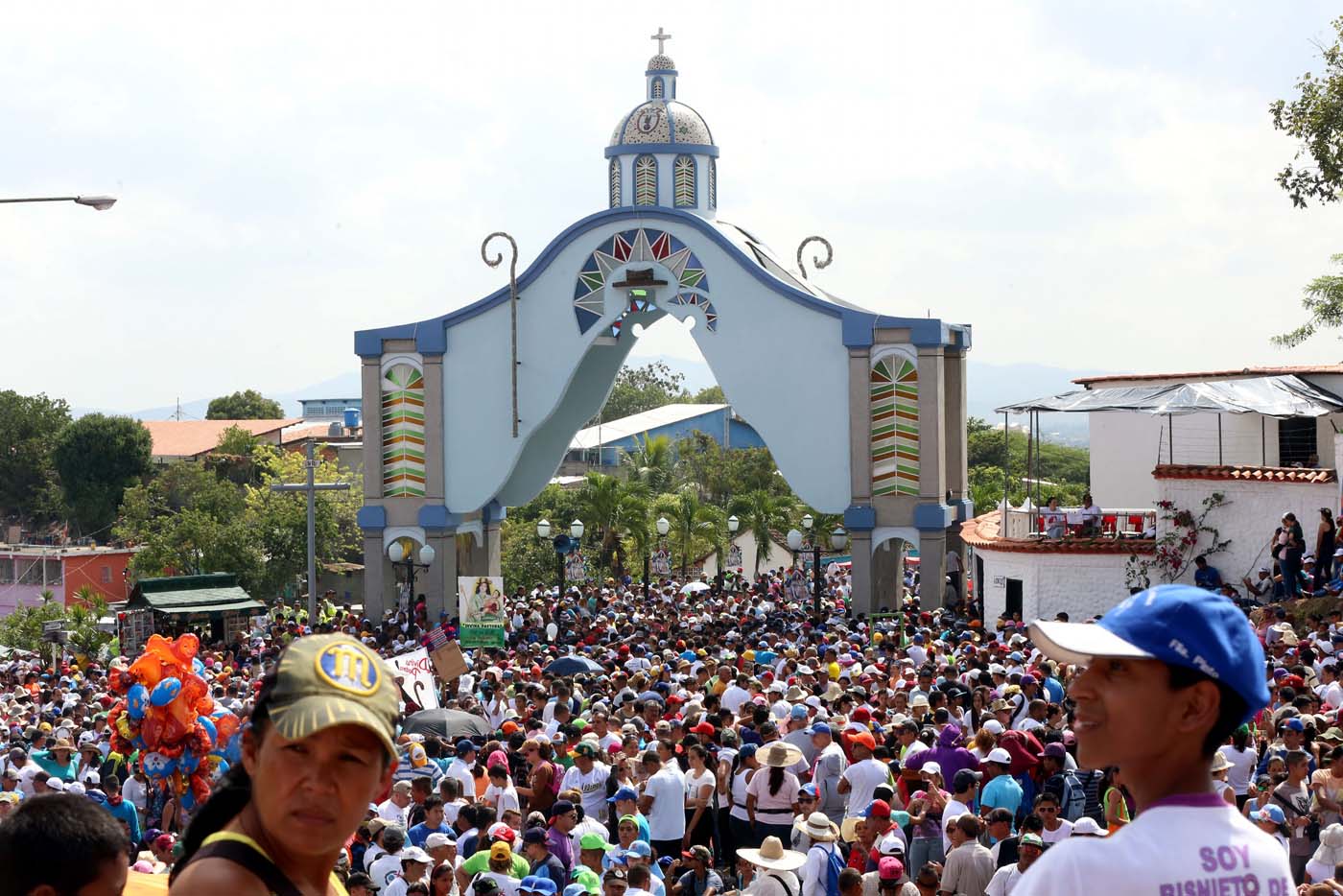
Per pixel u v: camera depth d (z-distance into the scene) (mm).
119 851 3447
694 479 85125
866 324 40125
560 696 20969
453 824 14711
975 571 41938
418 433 43531
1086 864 3391
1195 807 3490
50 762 18969
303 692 3184
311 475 39719
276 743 3236
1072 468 100250
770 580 48344
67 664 38531
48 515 100500
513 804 16062
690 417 97625
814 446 40750
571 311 42562
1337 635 23844
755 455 85250
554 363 42656
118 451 93562
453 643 24344
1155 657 3432
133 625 42531
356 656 3283
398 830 13000
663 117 43062
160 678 17234
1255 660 3484
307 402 126000
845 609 40000
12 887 3336
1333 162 34562
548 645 33281
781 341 41000
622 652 27453
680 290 41812
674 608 38156
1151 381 43500
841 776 16562
